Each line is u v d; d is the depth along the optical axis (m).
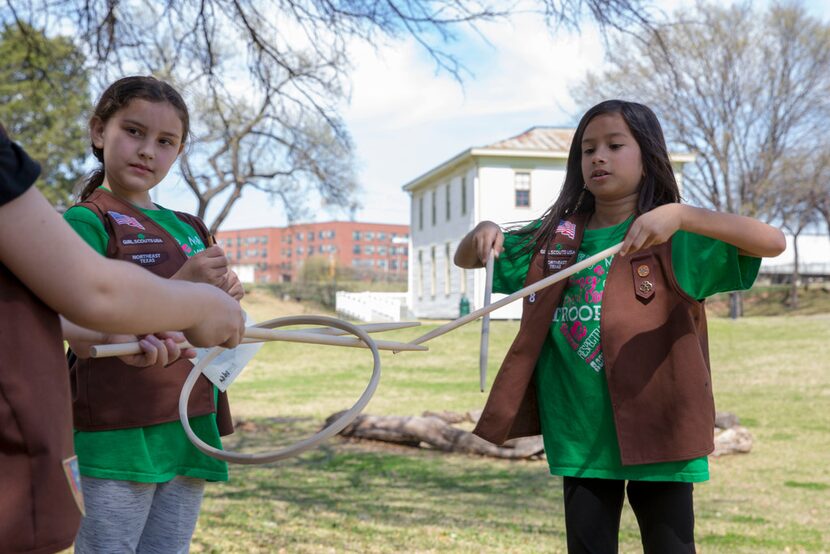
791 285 44.94
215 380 2.66
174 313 1.31
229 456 1.64
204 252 2.13
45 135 27.55
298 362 21.47
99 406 2.48
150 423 2.52
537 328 2.85
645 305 2.71
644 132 2.80
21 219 1.16
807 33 29.39
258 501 6.36
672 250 2.71
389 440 9.87
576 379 2.79
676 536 2.68
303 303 46.12
